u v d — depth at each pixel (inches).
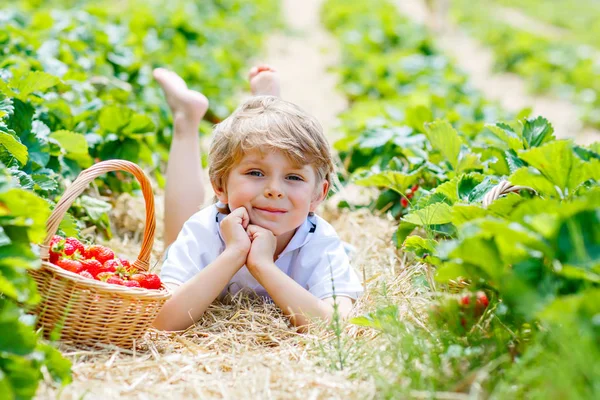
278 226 111.9
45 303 90.0
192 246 116.5
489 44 618.2
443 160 155.7
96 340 92.7
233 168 112.3
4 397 68.3
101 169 97.0
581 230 76.2
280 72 413.1
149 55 280.2
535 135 125.8
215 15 495.2
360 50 418.9
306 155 111.4
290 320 108.3
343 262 117.5
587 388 68.7
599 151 118.8
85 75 179.2
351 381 86.9
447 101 269.6
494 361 80.6
